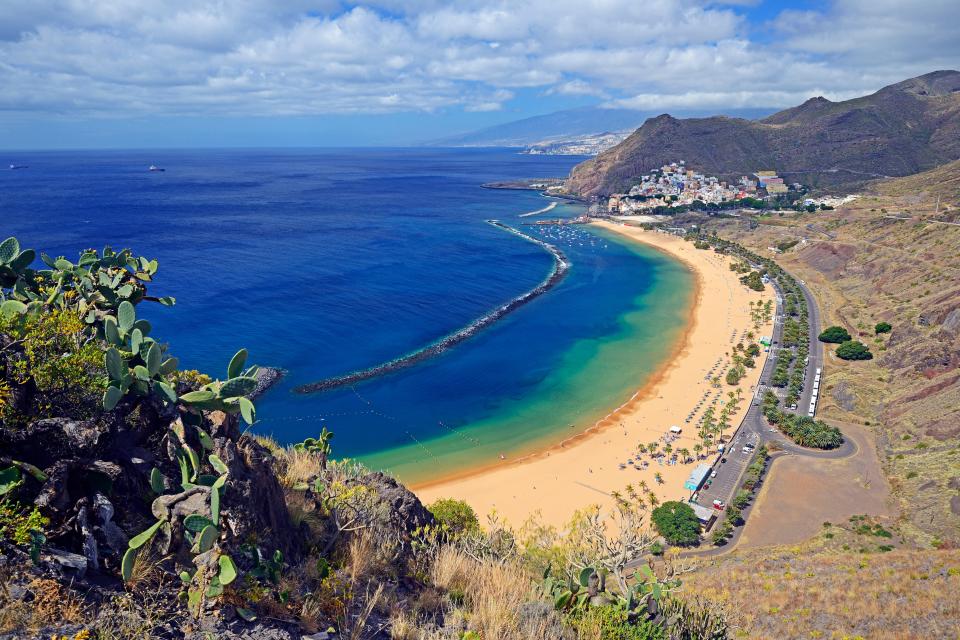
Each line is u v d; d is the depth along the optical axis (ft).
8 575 22.17
